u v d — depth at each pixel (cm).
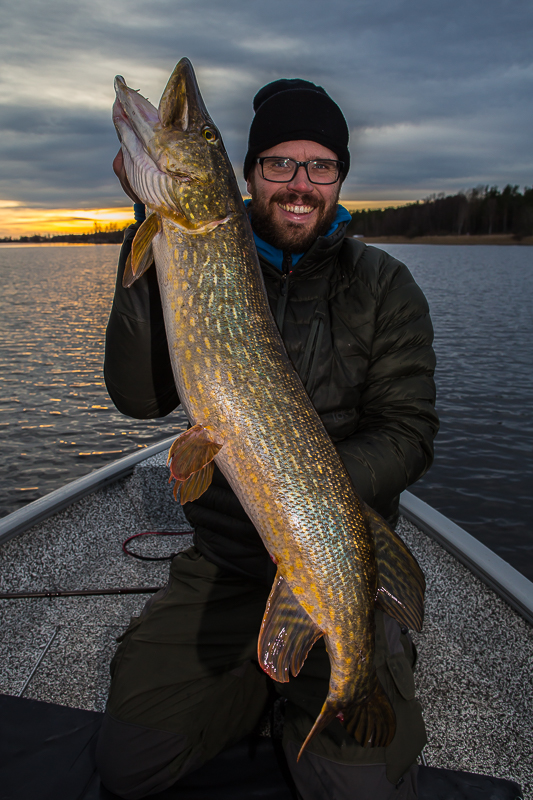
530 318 2278
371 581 148
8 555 287
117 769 163
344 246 209
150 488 321
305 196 193
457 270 5641
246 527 182
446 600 257
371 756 153
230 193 154
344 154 205
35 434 903
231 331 148
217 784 174
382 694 150
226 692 183
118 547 300
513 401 1059
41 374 1360
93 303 3098
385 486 175
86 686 208
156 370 182
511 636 236
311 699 167
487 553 277
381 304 199
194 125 150
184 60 151
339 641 144
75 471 749
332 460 149
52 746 182
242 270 153
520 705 204
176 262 150
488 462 738
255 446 145
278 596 146
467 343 1733
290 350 189
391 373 197
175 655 181
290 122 192
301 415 149
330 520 144
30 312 2655
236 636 186
